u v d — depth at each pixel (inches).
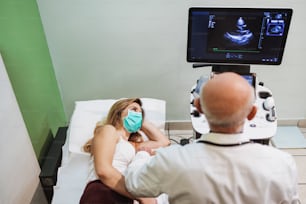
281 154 34.4
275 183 32.3
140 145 62.6
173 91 82.8
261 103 60.0
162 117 68.9
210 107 31.5
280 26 53.8
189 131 89.6
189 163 32.9
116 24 70.6
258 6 67.7
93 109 68.7
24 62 59.5
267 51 57.4
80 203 48.9
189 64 77.1
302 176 74.8
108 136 55.2
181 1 67.3
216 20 54.8
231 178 31.9
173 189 33.6
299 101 84.1
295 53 74.1
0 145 45.2
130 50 74.8
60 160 65.9
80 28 70.7
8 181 47.8
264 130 54.5
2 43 50.7
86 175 58.2
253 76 60.6
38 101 66.2
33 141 61.7
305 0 65.8
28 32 61.8
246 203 32.5
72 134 64.2
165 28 71.2
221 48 58.3
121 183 47.0
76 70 77.8
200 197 32.2
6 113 47.1
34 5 64.9
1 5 50.8
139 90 82.4
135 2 67.3
